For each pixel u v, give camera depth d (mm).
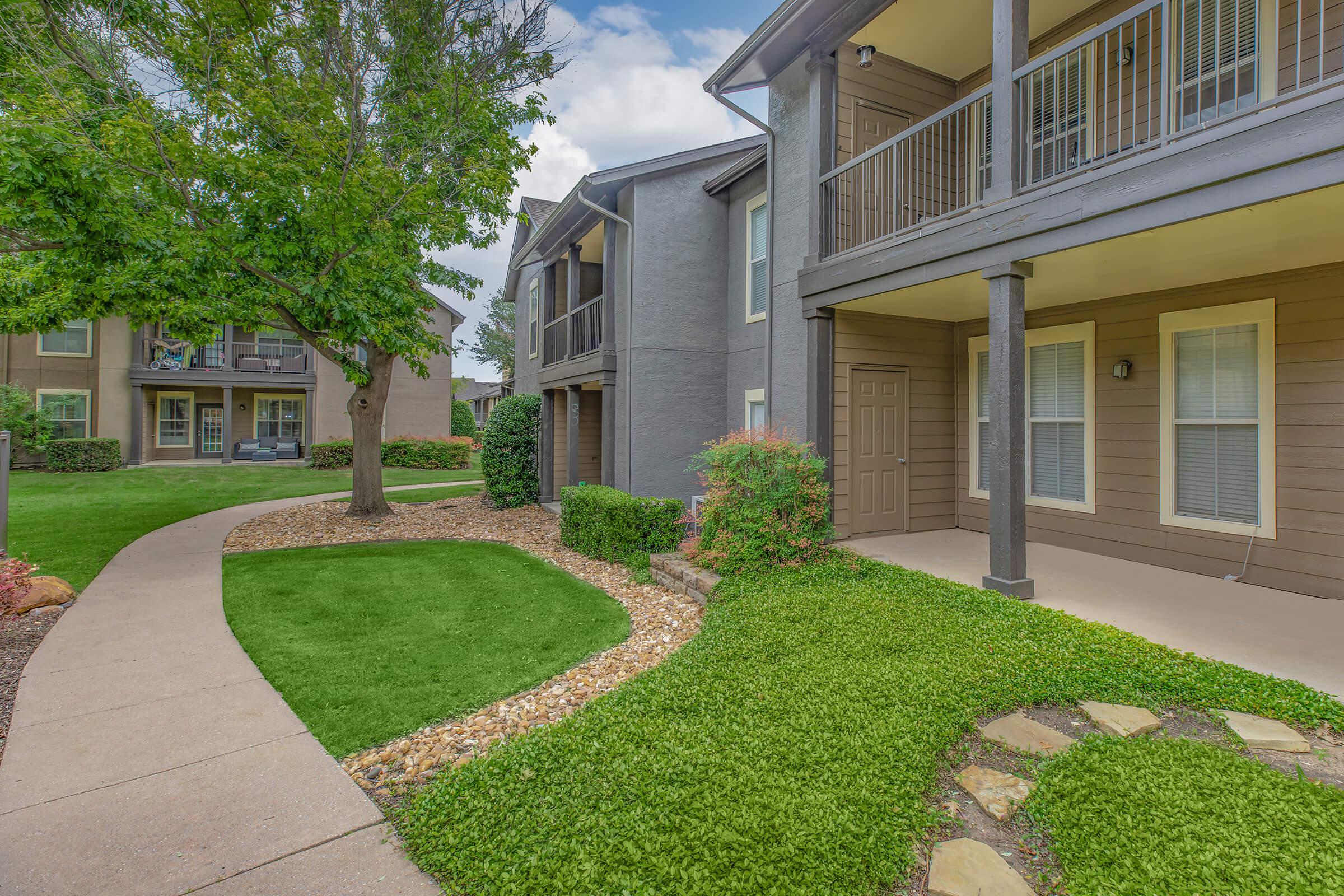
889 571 5254
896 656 3637
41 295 7902
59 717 3348
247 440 21781
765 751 2697
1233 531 5047
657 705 3166
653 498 7664
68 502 11523
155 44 6898
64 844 2301
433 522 10164
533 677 3924
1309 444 4637
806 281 6449
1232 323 5043
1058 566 5543
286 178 7258
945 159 7344
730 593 5047
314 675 3938
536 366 13953
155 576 6418
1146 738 2750
